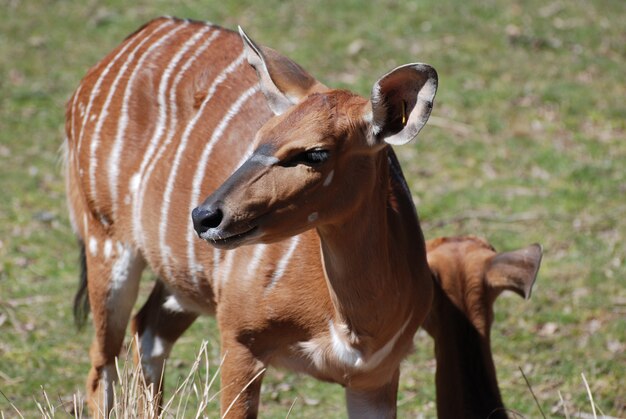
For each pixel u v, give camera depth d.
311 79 6.43
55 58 17.02
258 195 5.76
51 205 12.99
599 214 13.08
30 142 14.55
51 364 9.82
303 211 5.89
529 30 18.44
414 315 6.91
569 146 14.96
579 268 11.84
